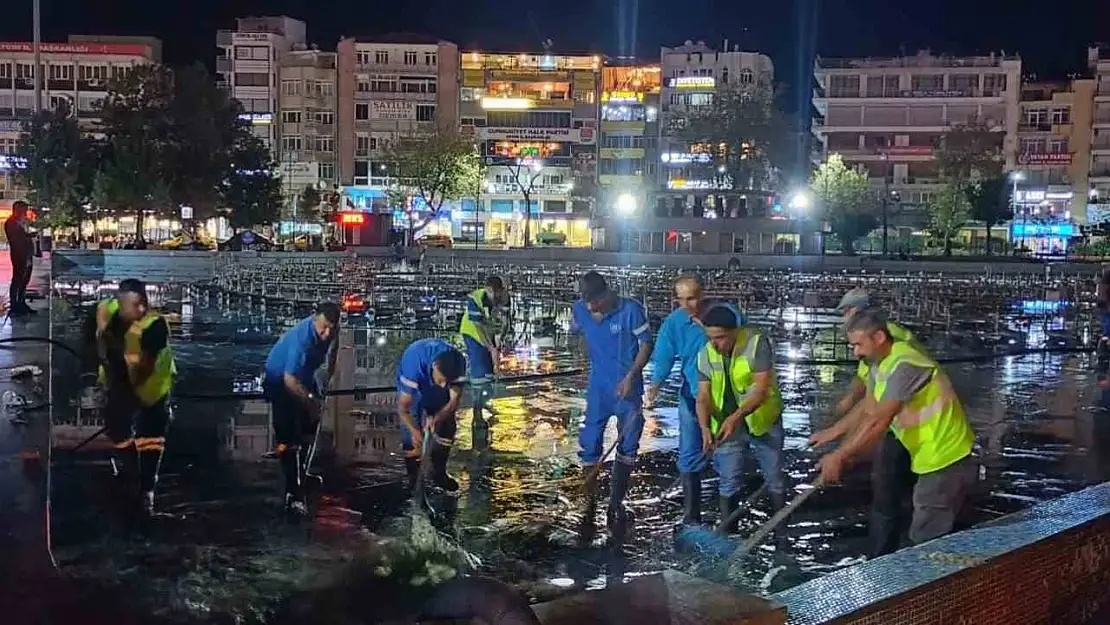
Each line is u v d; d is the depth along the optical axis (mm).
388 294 30062
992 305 29891
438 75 90375
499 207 91312
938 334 21922
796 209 69750
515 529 6492
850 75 86688
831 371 15227
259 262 44125
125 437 7117
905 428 5648
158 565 5387
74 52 85562
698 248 60406
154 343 7145
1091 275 43344
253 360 15039
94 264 44875
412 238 76312
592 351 7230
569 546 6172
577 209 91438
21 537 5176
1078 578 4445
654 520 6812
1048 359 17391
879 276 39344
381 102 90000
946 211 70000
